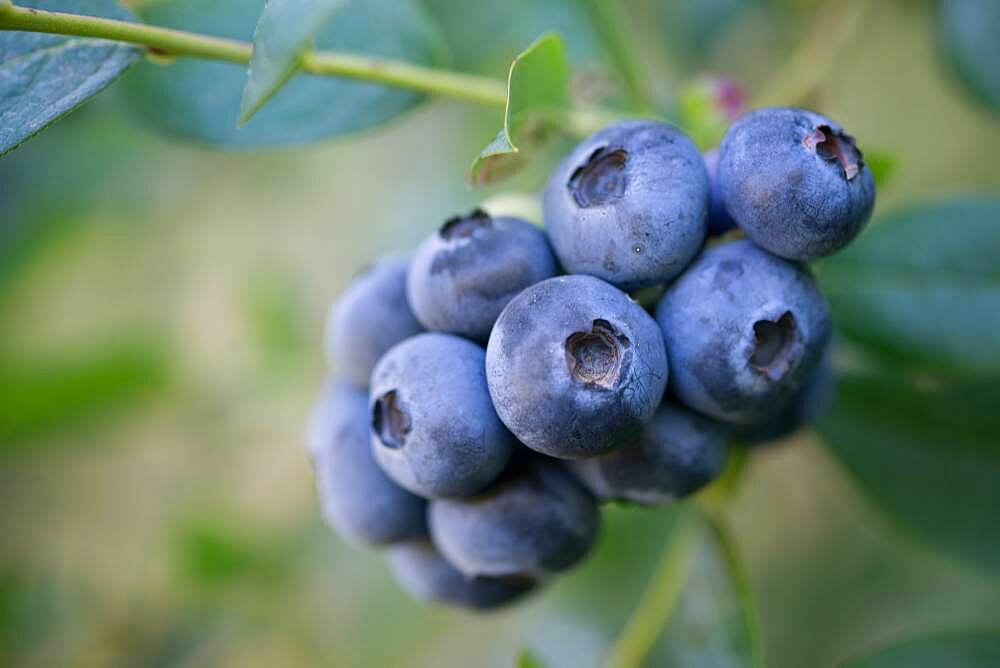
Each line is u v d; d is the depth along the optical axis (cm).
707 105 23
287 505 36
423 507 20
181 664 32
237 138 22
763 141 18
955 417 24
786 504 32
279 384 34
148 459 35
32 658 32
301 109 22
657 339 18
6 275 32
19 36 19
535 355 18
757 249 18
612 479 19
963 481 24
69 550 35
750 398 18
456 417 18
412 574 21
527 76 20
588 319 18
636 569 25
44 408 30
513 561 19
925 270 23
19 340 33
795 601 32
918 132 32
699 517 23
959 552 24
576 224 18
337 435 20
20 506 34
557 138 22
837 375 24
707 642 23
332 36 22
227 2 22
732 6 28
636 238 18
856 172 18
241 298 34
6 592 32
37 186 32
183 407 34
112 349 31
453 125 34
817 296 19
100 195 33
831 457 24
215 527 31
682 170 18
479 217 19
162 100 22
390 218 36
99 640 33
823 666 31
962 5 25
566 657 25
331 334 21
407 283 20
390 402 19
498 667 35
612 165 19
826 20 25
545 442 18
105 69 19
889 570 32
